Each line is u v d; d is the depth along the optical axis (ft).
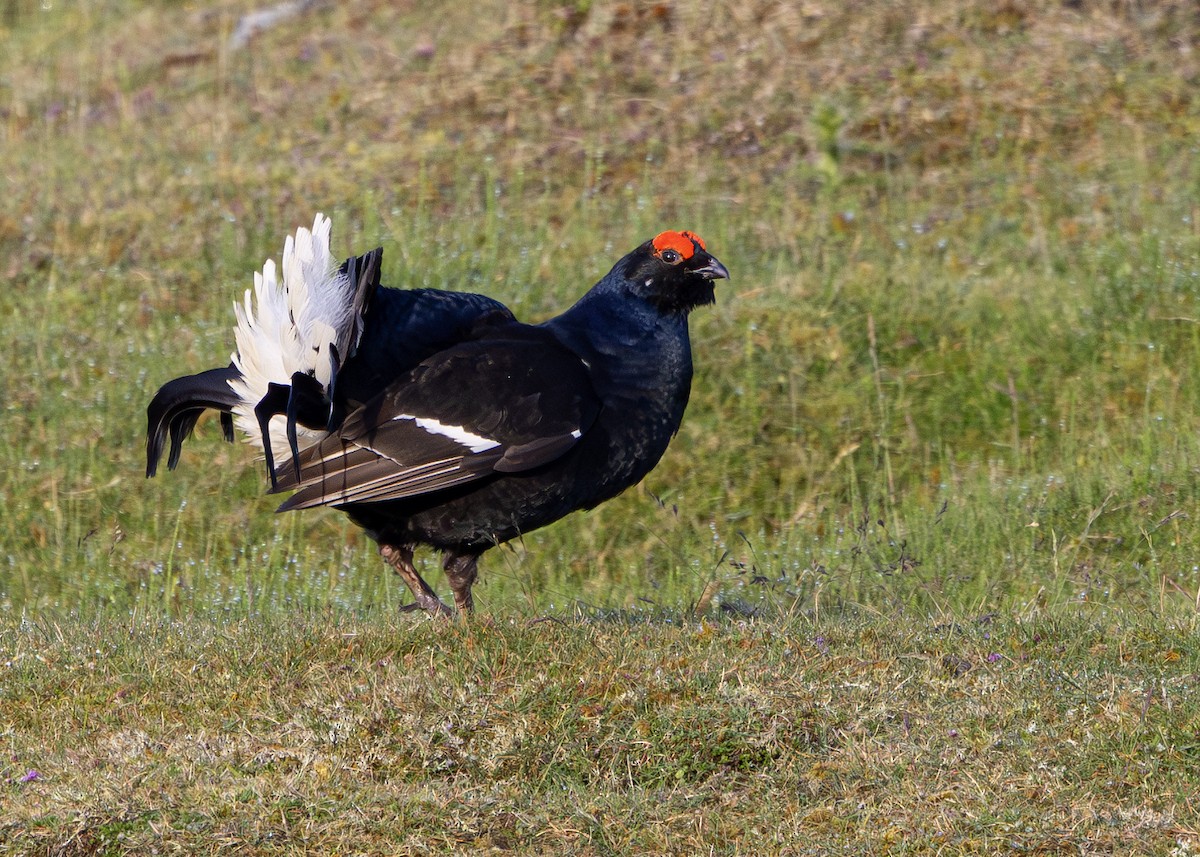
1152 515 49.83
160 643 37.17
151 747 30.86
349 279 37.27
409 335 38.81
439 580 52.06
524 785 29.81
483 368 37.83
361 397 38.19
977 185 74.33
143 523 55.16
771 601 43.62
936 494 54.80
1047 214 71.20
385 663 34.42
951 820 28.19
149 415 40.70
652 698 32.22
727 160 77.56
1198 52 81.82
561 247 70.13
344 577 51.88
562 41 88.28
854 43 83.97
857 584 46.26
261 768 29.96
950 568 47.14
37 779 29.50
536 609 41.29
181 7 112.78
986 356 59.98
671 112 80.89
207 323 65.51
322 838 27.61
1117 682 33.14
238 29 103.14
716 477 56.59
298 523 55.16
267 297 37.32
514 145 79.77
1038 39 83.41
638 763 30.55
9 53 109.09
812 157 77.00
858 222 71.87
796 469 56.80
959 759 30.32
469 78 86.28
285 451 39.04
